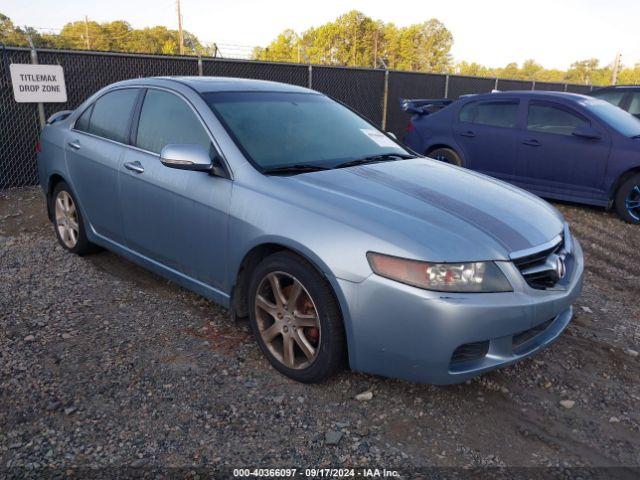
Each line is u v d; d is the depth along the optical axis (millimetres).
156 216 3730
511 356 2766
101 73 8461
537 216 3193
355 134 4039
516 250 2758
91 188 4379
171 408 2791
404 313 2570
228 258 3254
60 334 3508
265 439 2590
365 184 3172
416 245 2596
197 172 3430
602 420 2867
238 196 3160
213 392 2936
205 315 3842
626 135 7027
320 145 3697
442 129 8547
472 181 3580
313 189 3039
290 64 10945
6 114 7684
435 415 2828
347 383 3057
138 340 3463
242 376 3096
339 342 2812
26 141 7922
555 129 7531
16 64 7367
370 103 12742
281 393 2949
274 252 3156
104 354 3281
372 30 76312
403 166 3672
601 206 7598
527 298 2703
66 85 8133
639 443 2689
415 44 78188
